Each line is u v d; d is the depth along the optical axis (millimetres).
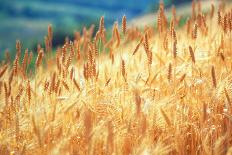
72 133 4668
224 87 4770
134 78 5258
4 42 94938
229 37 5699
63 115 4719
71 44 5090
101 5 134125
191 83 4938
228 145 4516
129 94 4945
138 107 4281
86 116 4258
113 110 4832
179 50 5801
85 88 4953
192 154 4707
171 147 4602
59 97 4762
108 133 4191
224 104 4918
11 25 108688
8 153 4590
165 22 5910
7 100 5012
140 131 4465
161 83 5105
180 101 4922
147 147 4273
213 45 5859
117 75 5176
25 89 5297
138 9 130875
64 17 123250
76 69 6160
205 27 5758
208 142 4641
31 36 101688
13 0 119625
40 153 4527
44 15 121250
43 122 4629
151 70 5258
